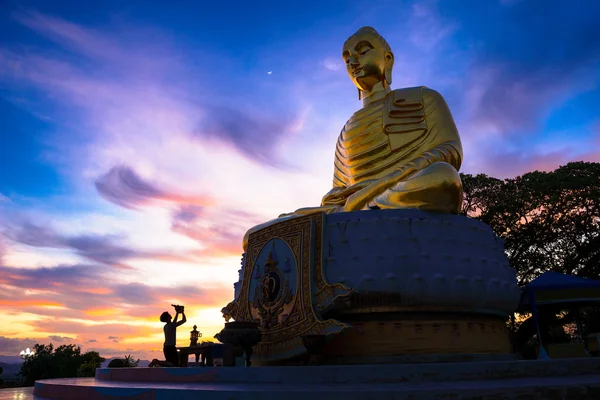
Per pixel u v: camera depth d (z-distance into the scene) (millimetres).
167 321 14703
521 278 30219
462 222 15094
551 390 8273
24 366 35312
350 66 21203
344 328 12711
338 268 14250
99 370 13617
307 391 7820
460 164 17672
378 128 18922
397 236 14305
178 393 8414
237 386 8969
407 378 9289
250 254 16484
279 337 14180
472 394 7879
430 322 13977
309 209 17547
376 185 16250
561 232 29016
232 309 16375
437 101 18500
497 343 15305
